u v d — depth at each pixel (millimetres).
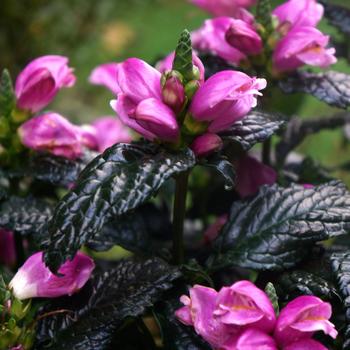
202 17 1640
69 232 465
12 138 583
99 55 1565
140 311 505
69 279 516
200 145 497
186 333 509
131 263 528
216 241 539
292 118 708
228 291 454
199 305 469
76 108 1387
